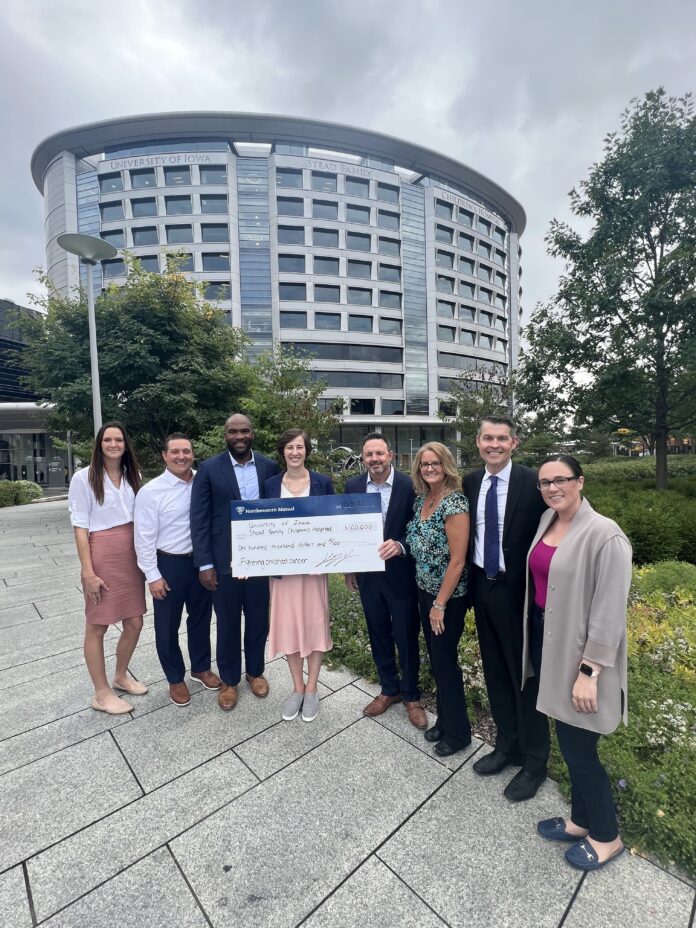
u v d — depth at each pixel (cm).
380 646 283
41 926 154
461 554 224
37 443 2833
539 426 973
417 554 246
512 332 5166
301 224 3806
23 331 1108
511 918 154
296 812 203
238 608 294
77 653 379
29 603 510
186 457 294
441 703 242
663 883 167
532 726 212
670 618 365
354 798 212
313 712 276
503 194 4822
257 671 317
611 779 204
